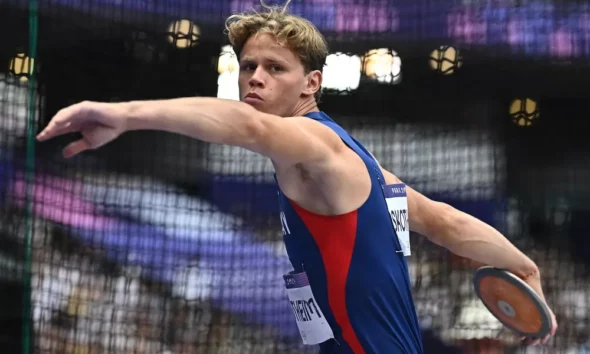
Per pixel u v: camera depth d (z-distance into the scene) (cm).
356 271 430
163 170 1209
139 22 1182
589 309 1203
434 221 538
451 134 1277
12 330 1054
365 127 1262
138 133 1206
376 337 434
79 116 315
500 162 1281
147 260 1152
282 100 450
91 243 1130
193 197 1206
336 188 417
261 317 1153
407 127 1264
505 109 1277
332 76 1229
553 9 1229
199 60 1226
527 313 551
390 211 457
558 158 1297
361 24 1220
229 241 1184
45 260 1093
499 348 1139
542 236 1267
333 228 429
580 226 1265
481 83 1252
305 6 1196
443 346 1141
